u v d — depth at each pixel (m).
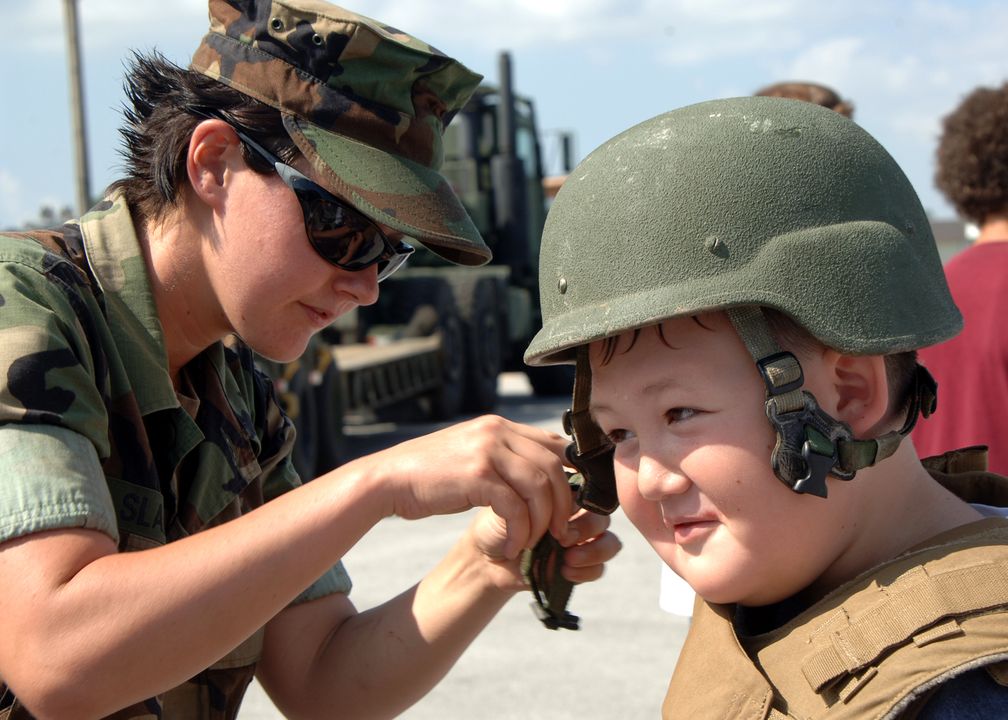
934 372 2.54
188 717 1.64
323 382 7.86
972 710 0.99
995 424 2.44
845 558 1.17
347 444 9.62
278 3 1.57
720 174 1.11
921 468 1.22
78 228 1.59
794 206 1.11
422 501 1.31
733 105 1.17
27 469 1.27
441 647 1.65
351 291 1.60
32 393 1.31
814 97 3.25
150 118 1.60
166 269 1.59
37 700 1.26
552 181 14.94
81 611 1.24
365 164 1.56
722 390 1.10
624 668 3.98
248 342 1.61
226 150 1.54
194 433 1.59
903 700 1.00
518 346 13.23
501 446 1.31
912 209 1.19
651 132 1.17
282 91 1.55
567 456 1.34
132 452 1.50
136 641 1.24
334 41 1.56
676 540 1.16
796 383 1.07
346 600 1.80
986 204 2.67
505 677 3.91
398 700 1.68
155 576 1.25
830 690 1.06
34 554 1.26
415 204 1.58
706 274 1.09
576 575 1.45
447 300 10.73
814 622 1.10
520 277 13.34
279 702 1.77
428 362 10.38
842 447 1.08
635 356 1.14
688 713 1.18
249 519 1.31
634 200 1.13
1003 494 1.33
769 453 1.10
